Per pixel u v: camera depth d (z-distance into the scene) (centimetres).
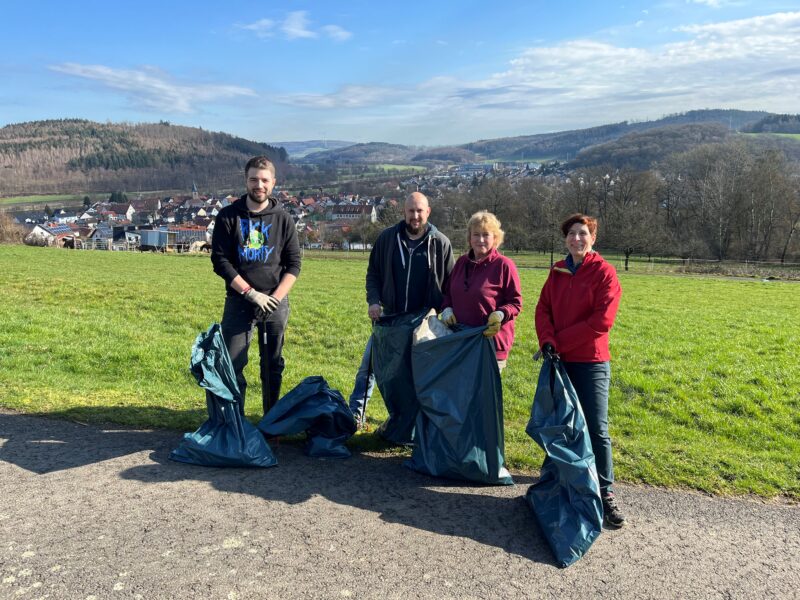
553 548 333
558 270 404
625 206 5891
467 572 310
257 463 426
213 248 472
